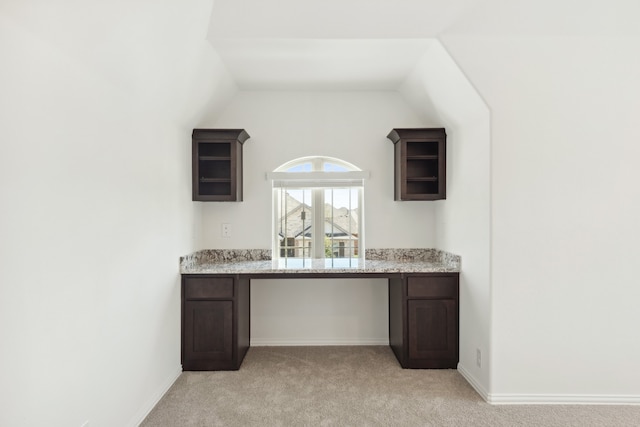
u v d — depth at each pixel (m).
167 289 2.89
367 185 3.84
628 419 2.44
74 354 1.74
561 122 2.65
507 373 2.65
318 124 3.82
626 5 2.39
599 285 2.65
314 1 2.43
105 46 1.85
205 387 2.89
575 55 2.58
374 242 3.85
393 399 2.70
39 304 1.51
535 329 2.66
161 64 2.36
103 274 1.98
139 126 2.41
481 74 2.62
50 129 1.58
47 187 1.56
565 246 2.66
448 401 2.67
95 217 1.91
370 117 3.83
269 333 3.83
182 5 2.14
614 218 2.66
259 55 2.90
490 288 2.66
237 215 3.81
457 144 3.26
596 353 2.65
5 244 1.35
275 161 3.82
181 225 3.21
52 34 1.56
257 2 2.42
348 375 3.10
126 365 2.23
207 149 3.70
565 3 2.42
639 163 2.65
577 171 2.66
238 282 3.22
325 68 3.18
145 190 2.50
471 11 2.49
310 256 3.95
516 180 2.66
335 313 3.85
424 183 3.73
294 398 2.71
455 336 3.21
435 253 3.82
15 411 1.39
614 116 2.65
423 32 2.58
